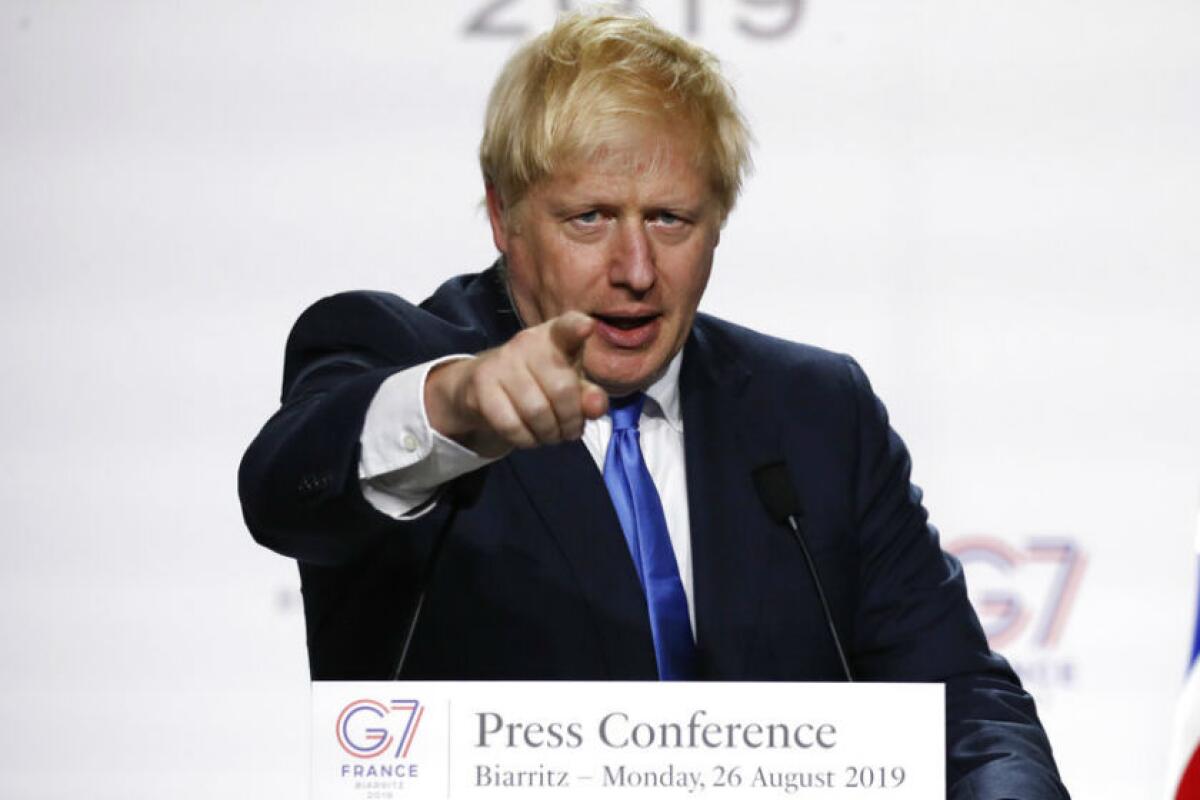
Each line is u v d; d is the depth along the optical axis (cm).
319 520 620
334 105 1228
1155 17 1241
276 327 1227
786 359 818
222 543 1229
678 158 702
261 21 1228
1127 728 1230
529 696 548
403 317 749
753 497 762
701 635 732
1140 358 1237
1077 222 1239
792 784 551
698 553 745
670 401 779
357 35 1229
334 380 704
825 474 781
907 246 1237
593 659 715
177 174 1225
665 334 726
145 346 1227
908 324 1235
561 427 543
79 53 1225
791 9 1240
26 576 1222
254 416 1230
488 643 718
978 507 1234
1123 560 1234
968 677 766
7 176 1221
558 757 547
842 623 762
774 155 1236
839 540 772
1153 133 1239
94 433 1223
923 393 1234
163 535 1226
